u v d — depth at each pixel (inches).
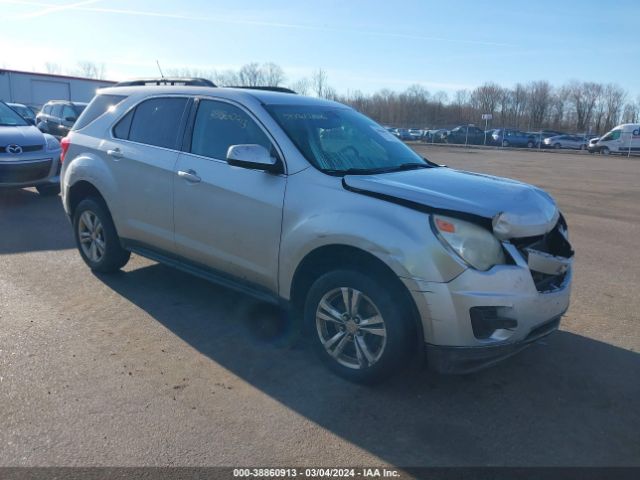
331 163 157.9
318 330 149.7
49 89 1186.0
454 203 131.8
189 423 124.9
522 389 147.4
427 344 131.6
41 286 207.9
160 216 186.5
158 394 136.4
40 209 350.9
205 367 151.2
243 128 169.0
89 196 220.1
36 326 172.1
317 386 143.7
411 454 118.2
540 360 165.3
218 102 177.8
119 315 183.5
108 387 138.3
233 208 163.6
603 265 278.1
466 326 127.7
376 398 139.2
